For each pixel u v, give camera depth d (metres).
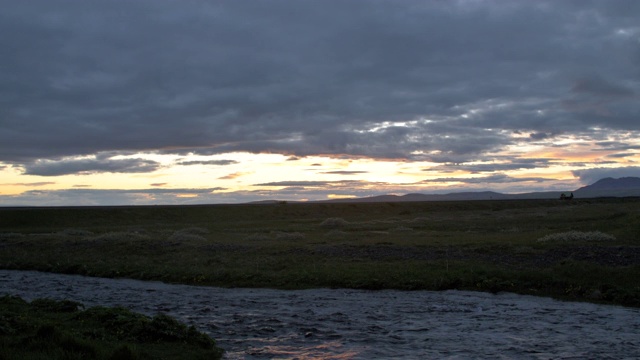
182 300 21.55
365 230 55.25
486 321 16.91
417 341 14.09
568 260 25.53
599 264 24.59
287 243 39.16
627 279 22.03
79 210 93.25
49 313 15.36
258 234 49.69
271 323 16.53
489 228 50.72
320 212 114.00
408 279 24.20
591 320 17.02
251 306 19.98
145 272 29.09
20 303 17.33
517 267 25.45
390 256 30.53
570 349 13.22
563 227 48.00
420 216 86.62
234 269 28.36
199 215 102.25
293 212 112.62
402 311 18.73
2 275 31.14
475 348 13.31
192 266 30.30
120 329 12.96
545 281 22.59
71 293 23.69
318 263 29.56
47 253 38.78
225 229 61.03
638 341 14.11
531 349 13.23
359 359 12.23
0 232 63.62
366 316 17.80
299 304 20.41
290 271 27.27
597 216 59.88
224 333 15.03
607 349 13.23
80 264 32.69
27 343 10.55
